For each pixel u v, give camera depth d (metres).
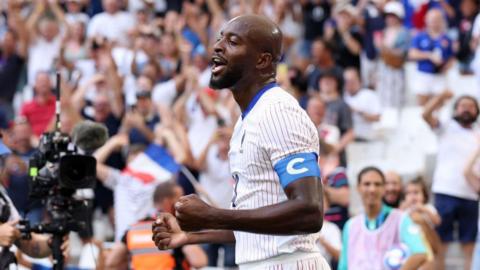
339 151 22.39
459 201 19.95
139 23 30.41
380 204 14.21
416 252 13.87
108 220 21.86
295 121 8.54
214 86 8.84
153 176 18.22
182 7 32.84
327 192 17.28
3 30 31.69
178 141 21.70
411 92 29.53
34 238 12.14
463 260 21.30
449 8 30.69
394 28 28.34
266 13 30.91
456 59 28.41
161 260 14.35
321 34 30.41
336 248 15.93
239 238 8.98
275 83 8.88
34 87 24.36
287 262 8.77
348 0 31.36
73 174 11.20
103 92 24.02
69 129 21.92
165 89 24.98
